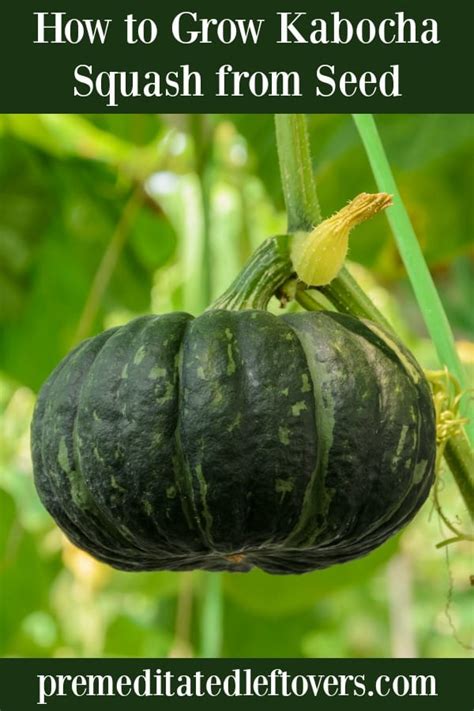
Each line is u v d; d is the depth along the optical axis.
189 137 1.26
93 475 0.84
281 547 0.85
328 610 1.67
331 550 0.87
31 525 1.71
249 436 0.82
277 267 0.88
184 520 0.84
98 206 1.40
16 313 1.43
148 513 0.84
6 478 1.75
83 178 1.38
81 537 0.88
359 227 1.22
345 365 0.84
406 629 2.04
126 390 0.84
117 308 1.45
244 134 1.21
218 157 1.41
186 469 0.83
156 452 0.83
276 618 1.44
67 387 0.86
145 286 1.44
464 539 0.91
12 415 1.82
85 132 1.34
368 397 0.84
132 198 1.31
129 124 1.34
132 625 1.72
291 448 0.82
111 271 1.30
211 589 1.23
